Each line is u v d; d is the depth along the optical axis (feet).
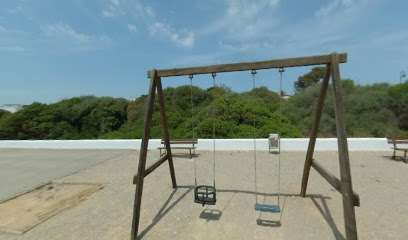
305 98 57.21
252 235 10.58
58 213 14.28
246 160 24.81
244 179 18.67
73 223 12.85
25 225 13.07
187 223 12.00
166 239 10.68
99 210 14.32
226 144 30.58
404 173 18.69
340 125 9.18
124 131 61.16
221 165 23.20
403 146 25.63
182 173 21.07
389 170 19.47
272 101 61.16
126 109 75.41
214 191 12.71
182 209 13.67
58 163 28.35
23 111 63.98
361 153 25.43
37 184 20.70
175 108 61.00
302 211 12.71
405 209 12.64
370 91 55.62
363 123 48.44
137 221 11.05
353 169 19.92
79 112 70.64
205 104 66.08
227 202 14.32
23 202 16.81
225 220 12.08
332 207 13.10
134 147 35.53
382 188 15.71
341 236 10.22
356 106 51.78
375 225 11.07
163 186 17.81
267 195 15.19
